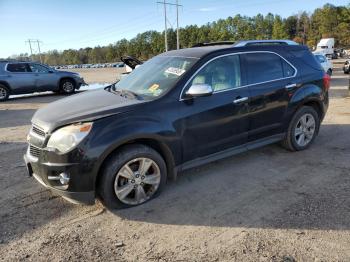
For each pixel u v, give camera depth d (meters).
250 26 100.19
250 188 4.26
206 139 4.29
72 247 3.18
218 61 4.44
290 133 5.30
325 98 5.68
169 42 102.81
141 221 3.59
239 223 3.49
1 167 5.24
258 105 4.73
